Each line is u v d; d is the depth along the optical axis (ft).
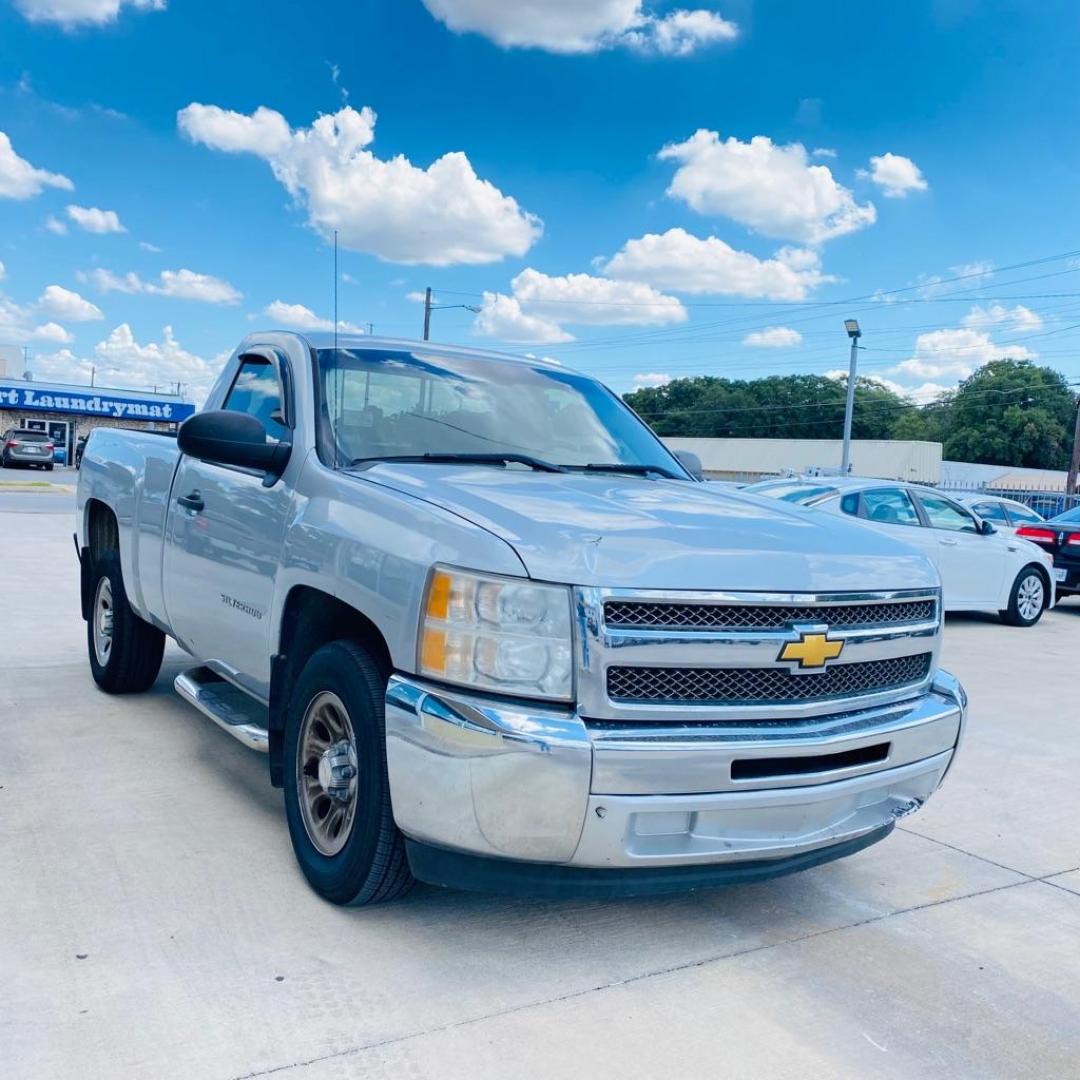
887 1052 8.73
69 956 9.29
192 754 15.43
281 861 11.69
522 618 8.80
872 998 9.63
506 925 10.58
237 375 15.30
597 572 8.90
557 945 10.23
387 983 9.21
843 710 10.07
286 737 11.36
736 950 10.42
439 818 8.86
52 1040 8.02
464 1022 8.68
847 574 10.23
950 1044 8.92
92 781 14.03
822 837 9.93
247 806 13.39
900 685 10.93
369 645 10.48
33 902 10.31
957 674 27.22
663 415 352.49
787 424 337.31
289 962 9.46
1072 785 17.17
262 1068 7.84
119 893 10.63
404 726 9.09
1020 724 21.57
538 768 8.48
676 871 9.30
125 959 9.30
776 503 12.75
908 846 13.92
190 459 14.99
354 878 9.98
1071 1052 8.93
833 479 35.55
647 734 8.82
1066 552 44.19
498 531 9.29
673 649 9.00
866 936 10.98
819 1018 9.20
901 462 201.77
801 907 11.65
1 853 11.46
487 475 11.76
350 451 12.09
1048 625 39.88
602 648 8.75
